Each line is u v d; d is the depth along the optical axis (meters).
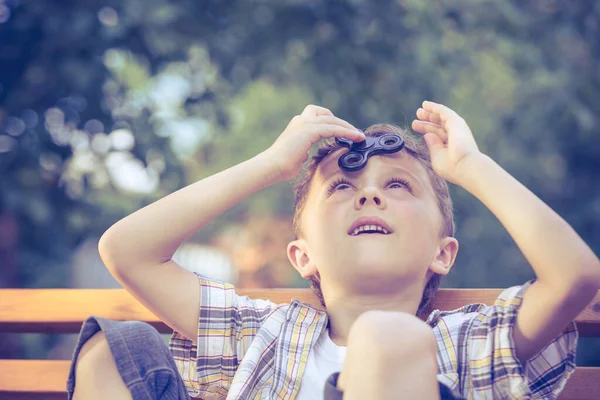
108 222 5.78
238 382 1.67
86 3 5.51
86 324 1.46
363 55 6.10
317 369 1.68
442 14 6.52
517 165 8.27
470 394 1.61
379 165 1.74
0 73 5.50
